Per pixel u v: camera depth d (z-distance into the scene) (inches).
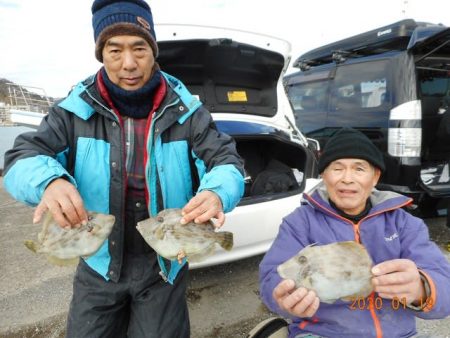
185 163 64.4
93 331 65.4
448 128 165.0
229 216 107.0
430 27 146.6
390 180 154.7
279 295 54.9
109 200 60.7
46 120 60.2
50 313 107.0
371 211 70.7
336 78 201.9
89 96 58.1
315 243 66.5
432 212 160.1
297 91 247.0
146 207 63.2
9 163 52.2
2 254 150.9
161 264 64.2
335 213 71.4
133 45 56.1
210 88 138.4
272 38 127.4
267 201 113.4
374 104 168.6
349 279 54.4
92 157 59.6
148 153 60.2
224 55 126.9
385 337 63.6
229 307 111.5
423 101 162.6
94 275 65.6
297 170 140.7
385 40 181.8
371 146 68.6
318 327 66.6
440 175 165.0
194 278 129.6
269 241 115.1
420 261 64.0
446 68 163.0
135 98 59.8
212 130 65.8
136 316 67.2
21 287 123.2
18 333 98.0
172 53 122.3
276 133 136.1
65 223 47.1
